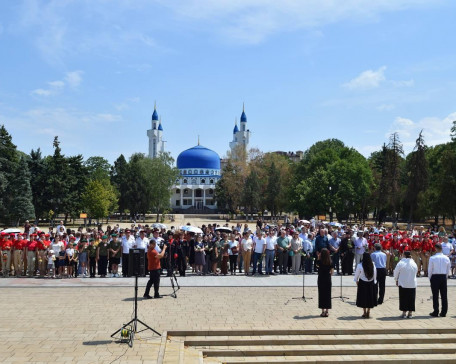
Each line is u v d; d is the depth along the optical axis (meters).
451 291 19.33
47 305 15.86
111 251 22.39
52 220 67.38
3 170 63.28
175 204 132.75
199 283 20.52
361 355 11.53
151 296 17.34
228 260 24.39
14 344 11.33
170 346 11.45
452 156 53.03
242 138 145.88
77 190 73.44
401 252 23.28
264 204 91.19
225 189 99.75
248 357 11.35
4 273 22.48
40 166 68.56
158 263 17.25
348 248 23.27
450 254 23.36
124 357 10.39
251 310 15.11
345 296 17.95
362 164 68.00
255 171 91.56
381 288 16.25
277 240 23.84
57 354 10.56
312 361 11.01
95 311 14.94
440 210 54.69
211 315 14.36
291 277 22.39
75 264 22.53
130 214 92.00
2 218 63.38
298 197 65.94
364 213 75.88
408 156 74.69
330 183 63.19
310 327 12.88
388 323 13.45
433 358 11.28
